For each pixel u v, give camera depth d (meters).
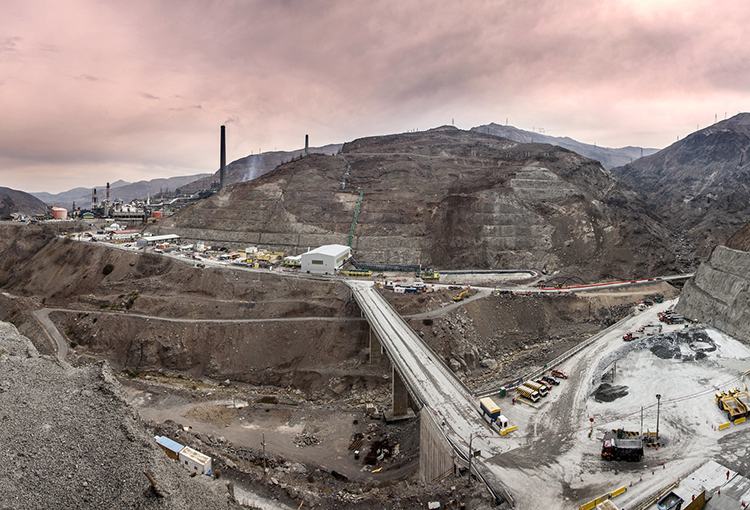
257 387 93.19
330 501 46.66
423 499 42.44
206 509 34.19
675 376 60.88
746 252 83.75
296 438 71.81
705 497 38.38
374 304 95.19
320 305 106.06
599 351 74.44
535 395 57.56
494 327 103.25
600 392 59.88
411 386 60.31
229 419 78.25
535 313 107.25
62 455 34.12
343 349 95.75
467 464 45.47
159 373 98.12
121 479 32.94
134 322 106.50
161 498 31.86
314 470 62.31
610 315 107.62
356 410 80.94
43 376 44.31
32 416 37.72
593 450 47.44
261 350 97.94
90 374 45.28
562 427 51.97
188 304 112.00
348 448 68.81
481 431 51.03
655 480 42.09
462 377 88.94
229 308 109.62
